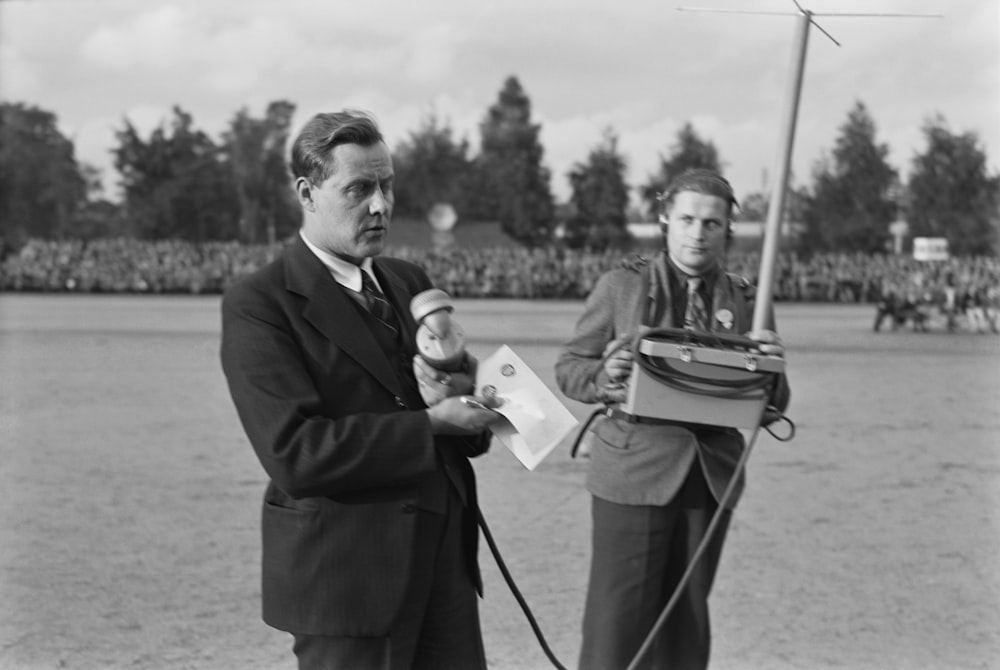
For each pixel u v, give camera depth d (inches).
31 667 164.1
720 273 144.5
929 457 352.8
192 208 1632.6
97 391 526.3
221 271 1566.2
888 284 1339.8
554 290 1457.9
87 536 246.8
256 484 309.1
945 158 1359.5
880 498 288.7
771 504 281.1
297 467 99.1
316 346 104.4
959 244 1355.8
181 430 410.3
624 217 1590.8
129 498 289.3
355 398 104.9
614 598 140.5
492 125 1620.3
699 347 127.2
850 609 193.3
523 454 103.1
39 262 1574.8
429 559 108.1
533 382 106.3
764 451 364.5
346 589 103.3
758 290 128.5
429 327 104.5
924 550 234.7
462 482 111.9
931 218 1368.1
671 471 138.4
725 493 131.1
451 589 111.7
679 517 140.7
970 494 293.6
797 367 660.7
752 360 126.8
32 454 357.4
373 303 109.5
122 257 1574.8
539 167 1612.9
